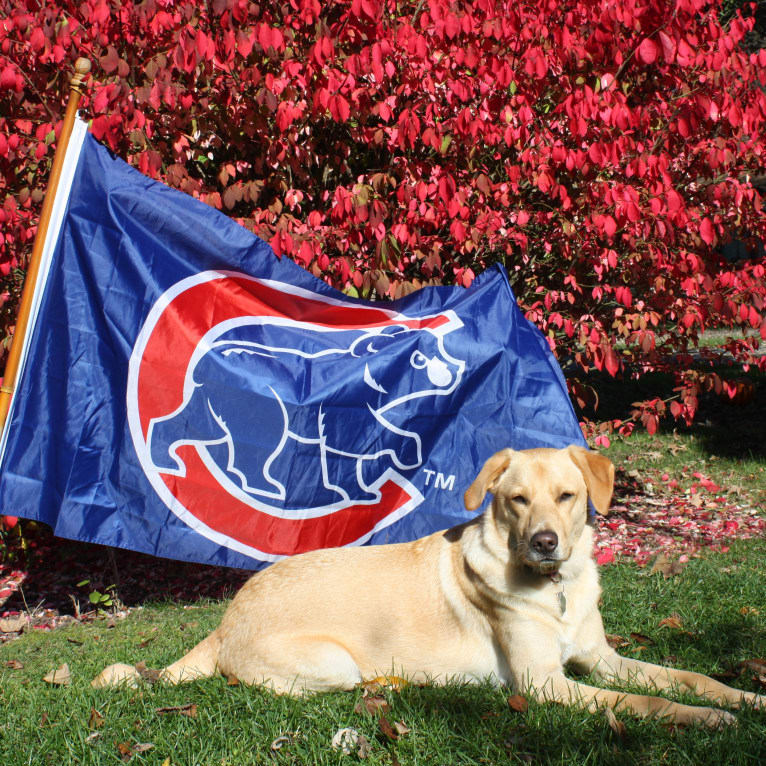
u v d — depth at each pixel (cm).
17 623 612
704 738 291
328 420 550
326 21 610
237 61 622
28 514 500
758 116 646
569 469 370
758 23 2138
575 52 629
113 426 519
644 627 453
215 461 533
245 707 343
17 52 623
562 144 623
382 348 571
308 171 714
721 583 543
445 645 380
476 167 702
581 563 372
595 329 680
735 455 1037
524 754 289
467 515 569
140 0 585
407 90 633
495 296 605
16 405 506
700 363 1420
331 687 363
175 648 480
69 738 328
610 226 614
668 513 830
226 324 546
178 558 523
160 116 637
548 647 359
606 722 309
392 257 618
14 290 702
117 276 525
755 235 778
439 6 582
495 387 584
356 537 556
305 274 571
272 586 390
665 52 568
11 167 644
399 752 299
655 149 719
